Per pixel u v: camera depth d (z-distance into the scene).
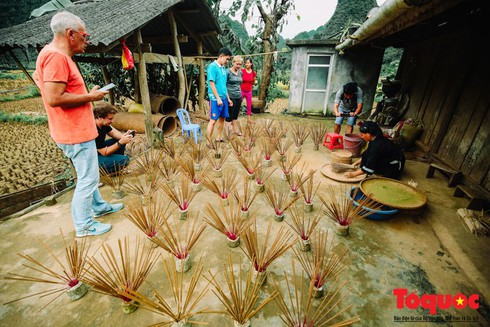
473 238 1.98
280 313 1.43
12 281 1.63
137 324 1.37
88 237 2.02
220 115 3.99
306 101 7.09
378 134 2.66
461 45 3.33
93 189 1.95
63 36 1.56
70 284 1.51
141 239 2.01
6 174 4.36
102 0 5.51
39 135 7.16
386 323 1.38
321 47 6.48
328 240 2.01
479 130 2.72
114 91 6.64
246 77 5.52
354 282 1.63
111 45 3.33
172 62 4.94
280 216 2.20
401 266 1.77
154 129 4.09
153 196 2.58
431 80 4.05
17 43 3.32
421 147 3.88
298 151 3.92
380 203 2.17
